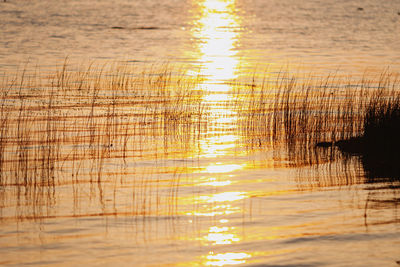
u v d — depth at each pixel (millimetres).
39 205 34719
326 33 165875
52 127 55844
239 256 27812
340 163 45406
